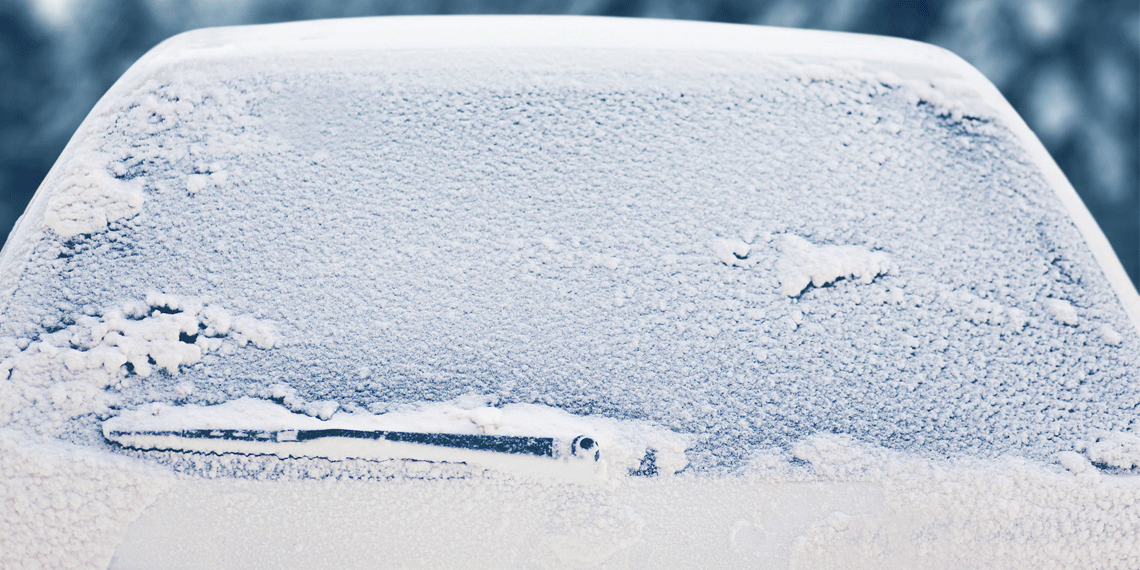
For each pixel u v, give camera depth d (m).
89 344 2.18
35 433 2.15
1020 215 2.28
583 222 2.23
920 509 2.16
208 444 2.14
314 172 2.25
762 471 2.16
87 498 2.14
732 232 2.24
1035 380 2.21
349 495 2.14
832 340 2.21
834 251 2.23
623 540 2.14
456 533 2.14
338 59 2.31
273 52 2.31
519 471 2.15
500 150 2.26
